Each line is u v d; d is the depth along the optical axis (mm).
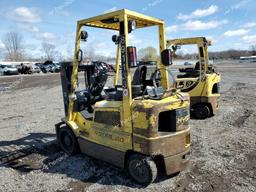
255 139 6094
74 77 5188
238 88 15352
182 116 4207
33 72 37062
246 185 4086
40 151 5840
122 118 4219
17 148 6082
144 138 3910
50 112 10000
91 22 4770
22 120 8867
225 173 4488
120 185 4199
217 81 8438
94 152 4852
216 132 6730
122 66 4039
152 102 3910
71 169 4848
